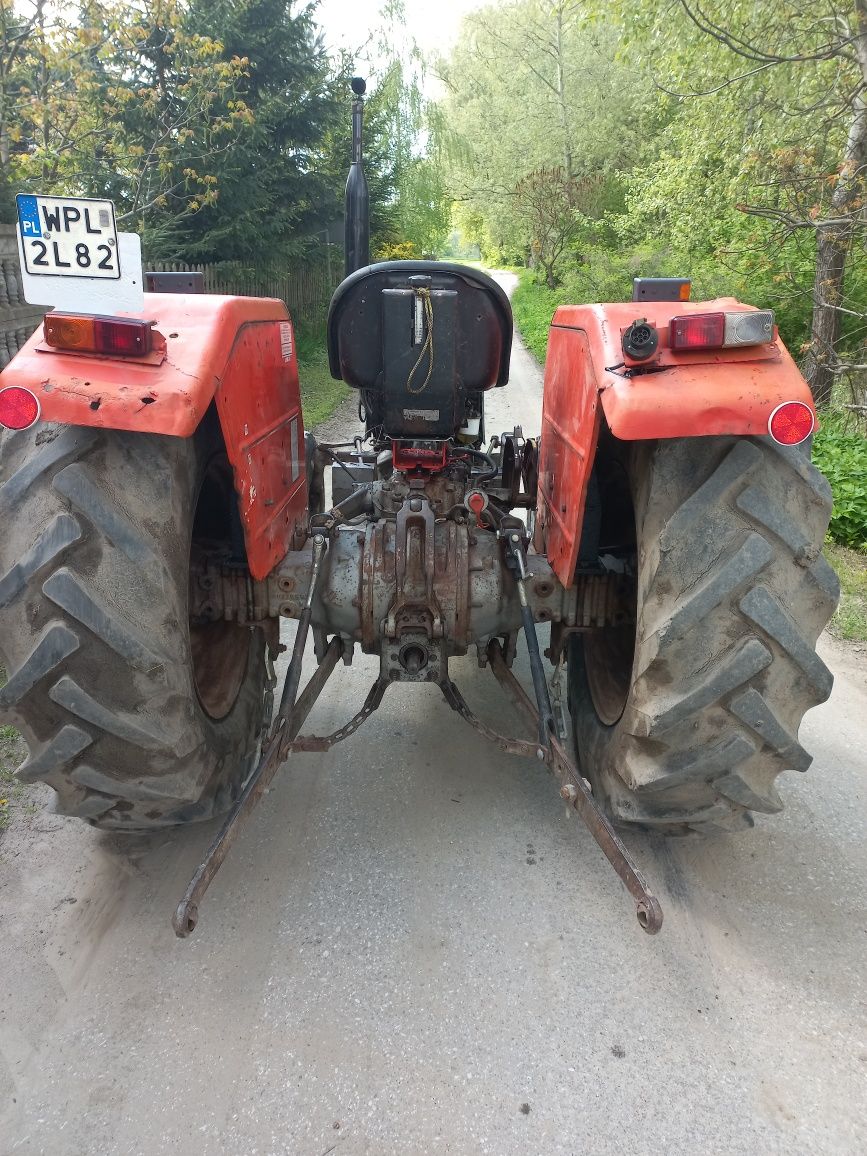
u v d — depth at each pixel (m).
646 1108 2.12
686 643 2.20
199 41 10.47
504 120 29.33
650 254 17.25
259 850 3.06
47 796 3.30
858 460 7.41
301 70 13.66
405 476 3.29
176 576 2.27
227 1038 2.30
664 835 2.94
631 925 2.73
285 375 3.21
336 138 16.27
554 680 3.19
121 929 2.68
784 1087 2.19
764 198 11.05
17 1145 2.02
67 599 2.06
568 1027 2.35
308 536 3.40
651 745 2.36
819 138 10.12
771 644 2.20
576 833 3.17
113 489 2.16
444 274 3.08
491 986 2.48
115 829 2.64
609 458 2.96
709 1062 2.25
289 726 2.70
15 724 2.21
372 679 4.39
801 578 2.21
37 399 1.97
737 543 2.17
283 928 2.69
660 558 2.21
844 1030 2.36
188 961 2.56
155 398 1.98
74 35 8.65
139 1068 2.21
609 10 10.47
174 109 11.81
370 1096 2.14
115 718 2.17
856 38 8.60
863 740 3.89
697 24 9.06
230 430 2.40
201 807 2.64
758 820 3.29
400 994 2.45
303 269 16.72
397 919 2.73
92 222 2.04
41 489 2.13
